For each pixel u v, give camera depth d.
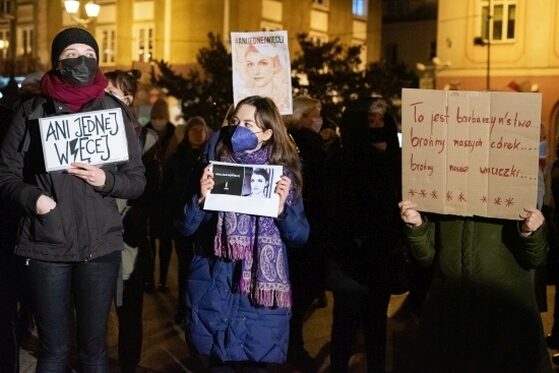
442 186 4.09
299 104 5.63
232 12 31.67
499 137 3.93
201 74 31.39
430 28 51.78
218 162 4.17
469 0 30.61
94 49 4.20
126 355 5.30
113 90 5.26
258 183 4.12
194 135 7.49
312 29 35.81
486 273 4.12
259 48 5.38
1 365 4.93
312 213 5.36
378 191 4.92
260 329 4.15
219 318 4.16
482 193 4.00
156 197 5.56
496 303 4.12
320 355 6.43
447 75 31.47
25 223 4.08
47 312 4.10
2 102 6.77
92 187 4.10
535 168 3.86
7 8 36.41
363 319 5.13
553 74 28.95
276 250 4.16
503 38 29.97
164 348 6.54
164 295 8.61
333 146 5.56
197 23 31.80
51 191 4.06
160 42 32.66
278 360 4.21
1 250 4.78
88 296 4.15
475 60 30.70
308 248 5.46
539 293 6.03
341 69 22.81
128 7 33.50
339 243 4.94
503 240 4.12
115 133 4.14
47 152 3.99
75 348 6.25
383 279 4.96
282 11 34.03
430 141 4.08
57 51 4.12
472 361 4.16
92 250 4.09
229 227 4.11
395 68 31.28
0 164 4.13
